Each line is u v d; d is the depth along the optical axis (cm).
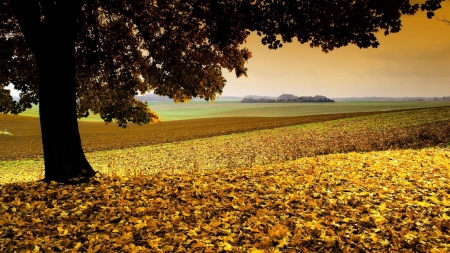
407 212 612
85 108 1381
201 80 1306
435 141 2162
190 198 719
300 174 984
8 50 1098
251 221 580
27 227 543
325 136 3077
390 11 809
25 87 1259
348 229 543
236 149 2777
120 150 3431
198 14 1057
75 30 888
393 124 3344
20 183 871
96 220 583
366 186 816
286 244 486
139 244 493
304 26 880
